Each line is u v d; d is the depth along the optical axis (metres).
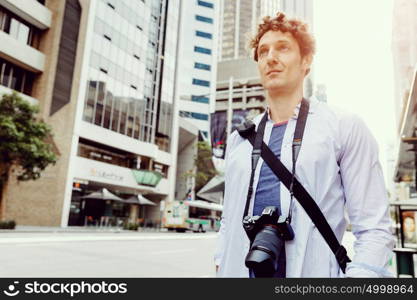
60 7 25.73
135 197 27.78
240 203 1.18
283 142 1.16
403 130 12.95
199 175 41.03
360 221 1.01
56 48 25.12
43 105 24.20
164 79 38.34
